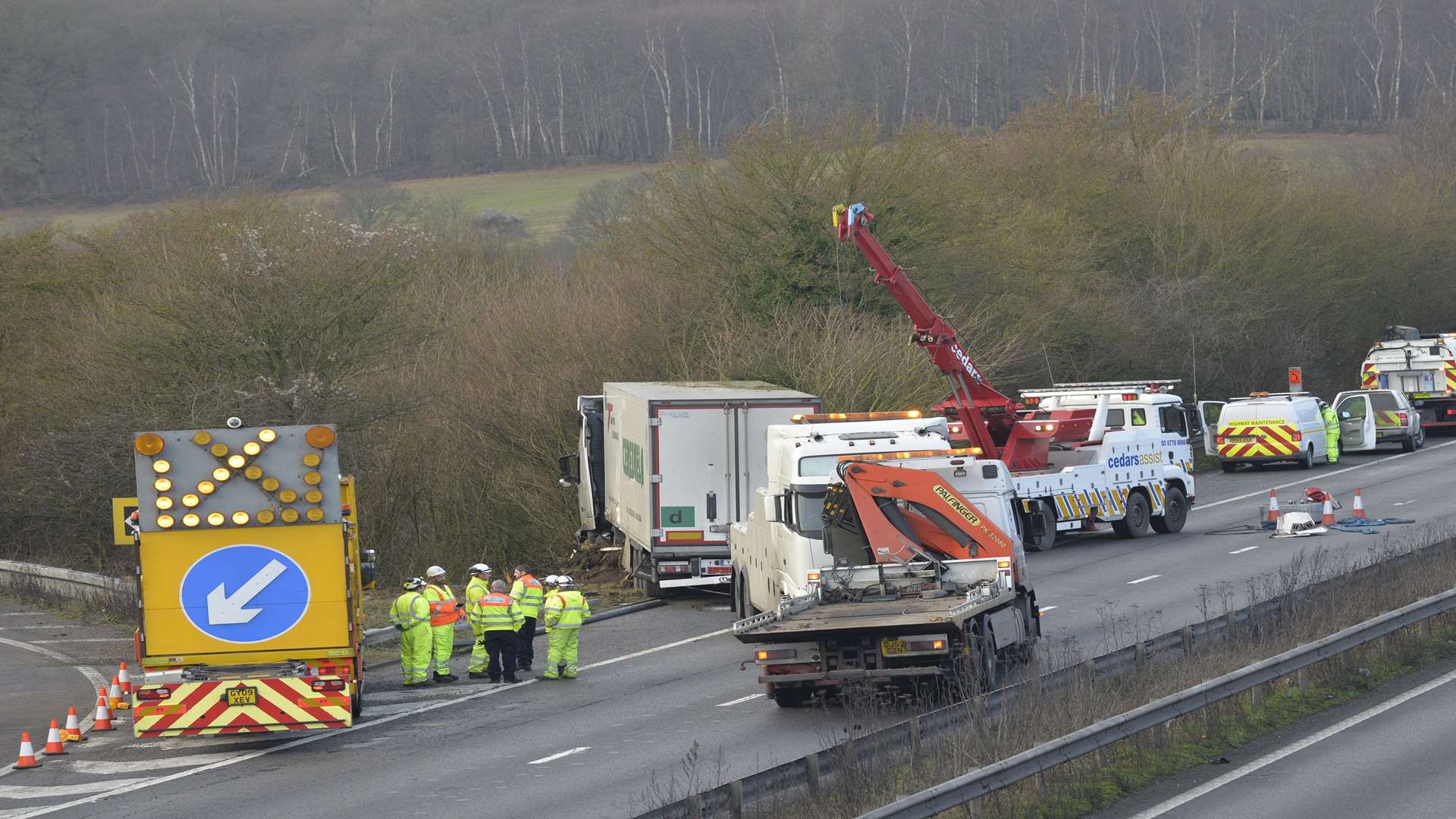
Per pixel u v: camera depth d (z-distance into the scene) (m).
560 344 135.00
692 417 94.94
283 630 60.25
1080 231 194.62
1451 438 197.50
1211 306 196.00
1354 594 69.06
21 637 99.94
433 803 49.50
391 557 127.62
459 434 131.00
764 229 156.88
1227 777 46.44
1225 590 87.62
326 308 120.00
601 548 116.19
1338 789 44.25
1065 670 52.50
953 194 161.25
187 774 56.91
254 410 116.12
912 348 132.12
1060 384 173.88
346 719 59.47
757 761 52.91
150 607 59.84
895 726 45.41
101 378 125.69
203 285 119.38
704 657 78.44
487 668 77.50
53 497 131.38
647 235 161.62
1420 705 55.84
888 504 67.69
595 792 49.53
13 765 59.88
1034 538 110.75
